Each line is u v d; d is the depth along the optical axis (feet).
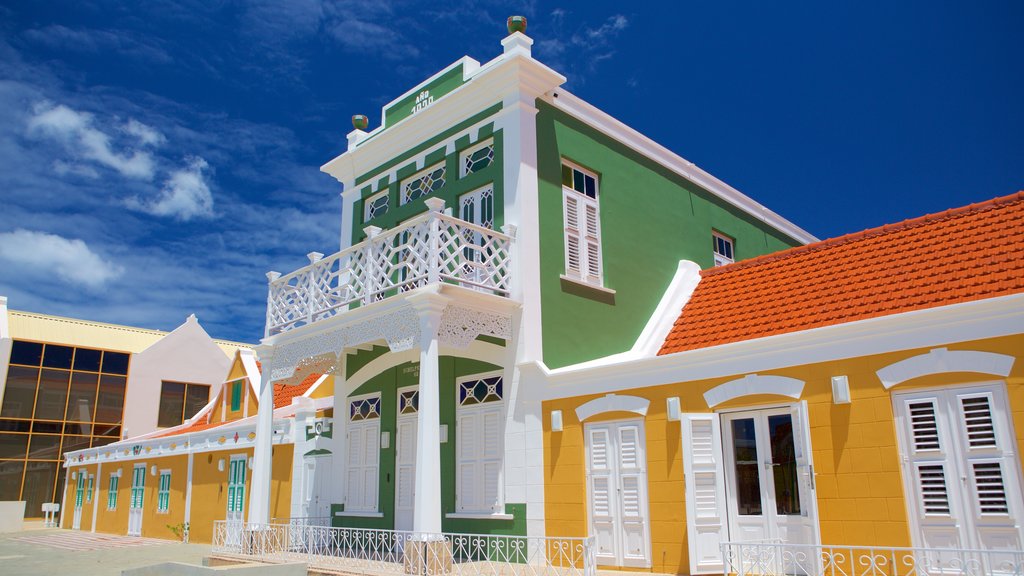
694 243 52.95
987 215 34.04
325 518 48.85
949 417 26.12
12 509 83.87
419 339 35.73
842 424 28.17
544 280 40.50
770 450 30.42
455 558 39.63
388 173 50.70
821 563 25.76
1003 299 25.18
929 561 25.64
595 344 42.60
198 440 62.75
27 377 102.22
